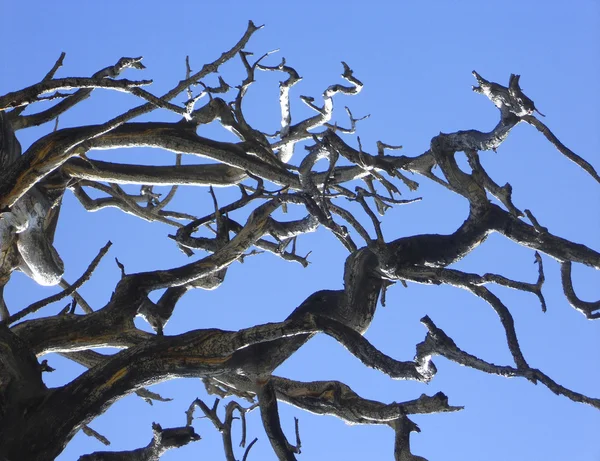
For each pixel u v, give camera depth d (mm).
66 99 21125
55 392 15797
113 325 17297
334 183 20688
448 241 17531
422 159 19281
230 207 18500
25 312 15719
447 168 17734
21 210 20078
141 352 16094
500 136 16750
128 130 19109
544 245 17609
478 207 17547
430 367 15211
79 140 16766
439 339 14898
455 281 16547
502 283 16547
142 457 15945
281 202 18281
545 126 16375
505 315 16250
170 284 17641
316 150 18500
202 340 16281
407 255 17172
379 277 17344
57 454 15578
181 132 19453
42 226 20547
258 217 18344
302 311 17312
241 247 18047
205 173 22469
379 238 16906
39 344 17094
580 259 17547
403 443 17922
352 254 17594
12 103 15086
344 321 17328
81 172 21281
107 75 19375
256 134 21109
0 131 19375
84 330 17219
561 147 16297
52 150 16719
